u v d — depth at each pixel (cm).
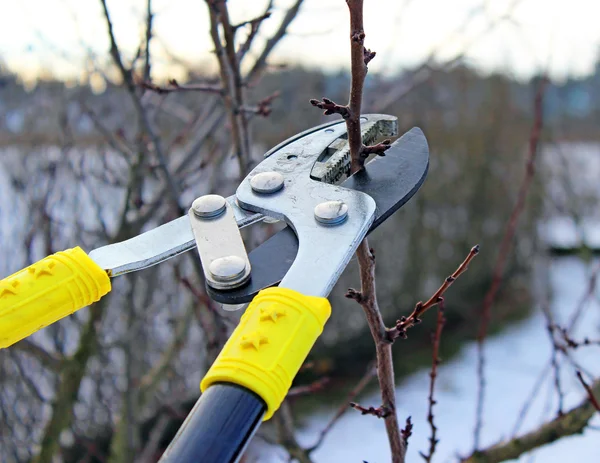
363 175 164
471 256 158
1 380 399
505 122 1120
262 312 114
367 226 146
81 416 476
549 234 1146
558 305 969
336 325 832
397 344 884
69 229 426
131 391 365
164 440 497
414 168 164
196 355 450
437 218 1078
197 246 151
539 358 812
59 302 140
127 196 311
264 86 526
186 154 332
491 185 1106
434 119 1103
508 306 1020
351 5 129
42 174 430
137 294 430
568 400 556
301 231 146
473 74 1092
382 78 423
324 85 532
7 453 401
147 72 281
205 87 255
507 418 611
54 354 347
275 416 282
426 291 1056
